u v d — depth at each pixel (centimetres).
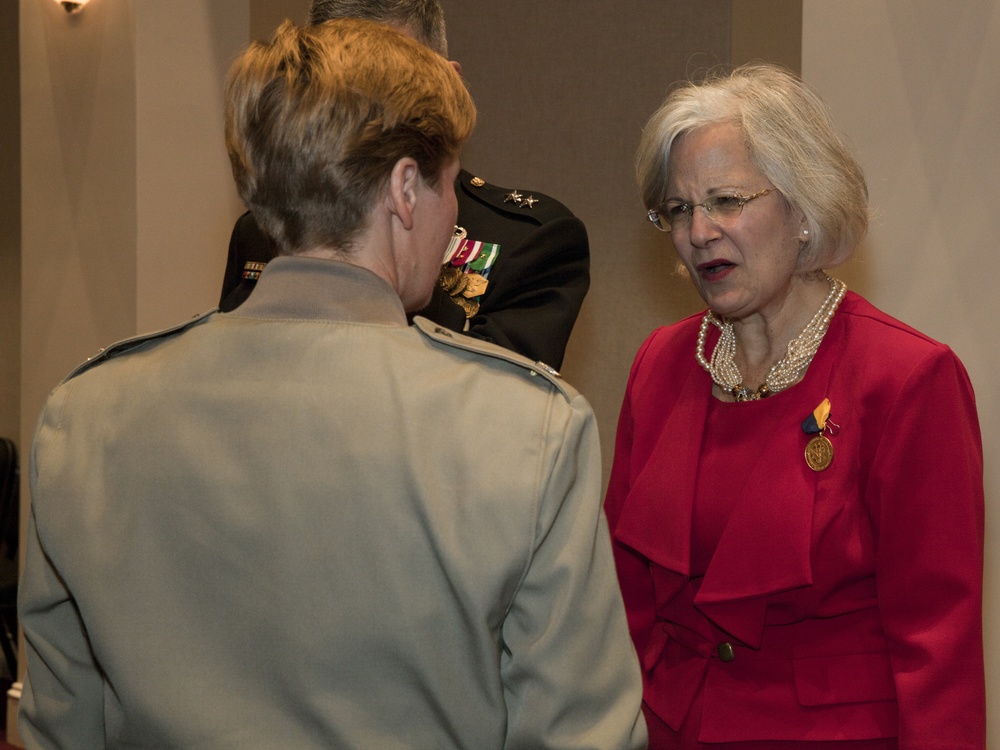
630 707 91
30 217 381
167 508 89
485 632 84
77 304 365
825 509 136
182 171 354
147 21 343
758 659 142
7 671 420
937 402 133
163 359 95
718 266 140
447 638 85
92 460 93
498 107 382
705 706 144
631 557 159
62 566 91
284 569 85
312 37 96
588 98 366
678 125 140
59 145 368
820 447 138
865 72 227
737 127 138
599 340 373
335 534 85
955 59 218
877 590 138
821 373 143
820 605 139
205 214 362
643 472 154
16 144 505
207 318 99
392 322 94
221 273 367
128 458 91
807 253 142
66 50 364
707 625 147
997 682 219
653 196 147
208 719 85
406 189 95
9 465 443
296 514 86
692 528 148
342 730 83
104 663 88
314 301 93
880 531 135
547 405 91
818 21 232
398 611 84
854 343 142
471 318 153
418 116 94
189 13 354
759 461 142
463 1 385
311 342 91
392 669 85
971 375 220
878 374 136
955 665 130
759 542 138
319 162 92
